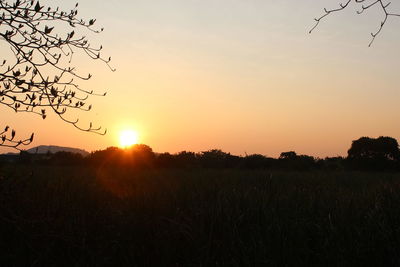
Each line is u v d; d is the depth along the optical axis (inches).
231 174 838.5
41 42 183.8
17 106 181.0
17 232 226.4
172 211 349.4
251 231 299.3
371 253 259.8
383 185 498.3
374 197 411.5
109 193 469.1
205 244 286.5
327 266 261.0
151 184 602.2
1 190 208.1
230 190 457.7
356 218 315.9
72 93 188.7
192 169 1203.2
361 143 2219.5
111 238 285.3
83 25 188.7
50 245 240.4
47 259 241.4
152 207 348.5
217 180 597.9
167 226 308.8
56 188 369.7
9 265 241.3
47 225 229.9
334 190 570.9
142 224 304.8
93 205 364.2
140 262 273.6
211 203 369.1
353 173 1141.1
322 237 288.7
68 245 252.4
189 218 320.2
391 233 276.2
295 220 315.6
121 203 396.2
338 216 319.0
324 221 310.0
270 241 276.1
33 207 237.8
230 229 297.4
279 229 286.5
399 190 424.2
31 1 180.1
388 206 336.2
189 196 411.8
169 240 288.7
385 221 298.2
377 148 2172.7
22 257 241.9
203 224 310.5
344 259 255.4
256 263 257.1
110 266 269.9
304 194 453.7
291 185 614.2
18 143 166.7
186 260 281.0
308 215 341.7
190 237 295.3
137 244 287.0
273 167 1537.9
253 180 692.7
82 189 456.1
